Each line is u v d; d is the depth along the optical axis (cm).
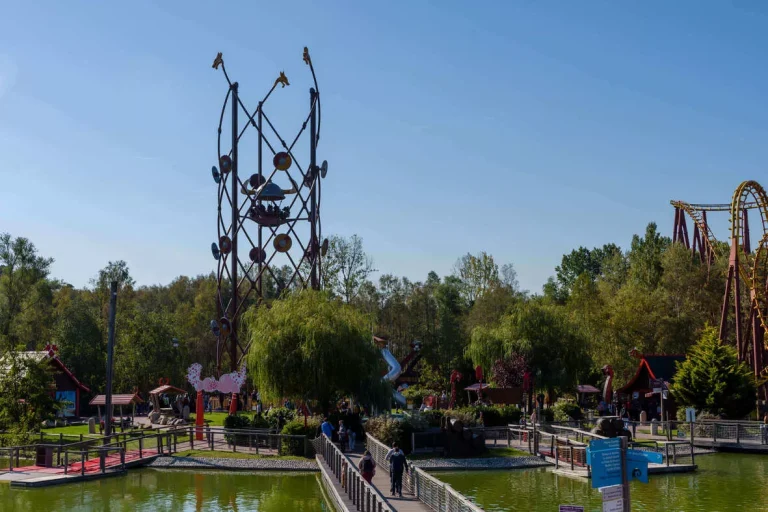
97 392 8288
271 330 4859
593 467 1409
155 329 8481
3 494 3400
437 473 3941
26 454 4647
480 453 4400
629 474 1441
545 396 8038
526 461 4234
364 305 11431
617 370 8362
